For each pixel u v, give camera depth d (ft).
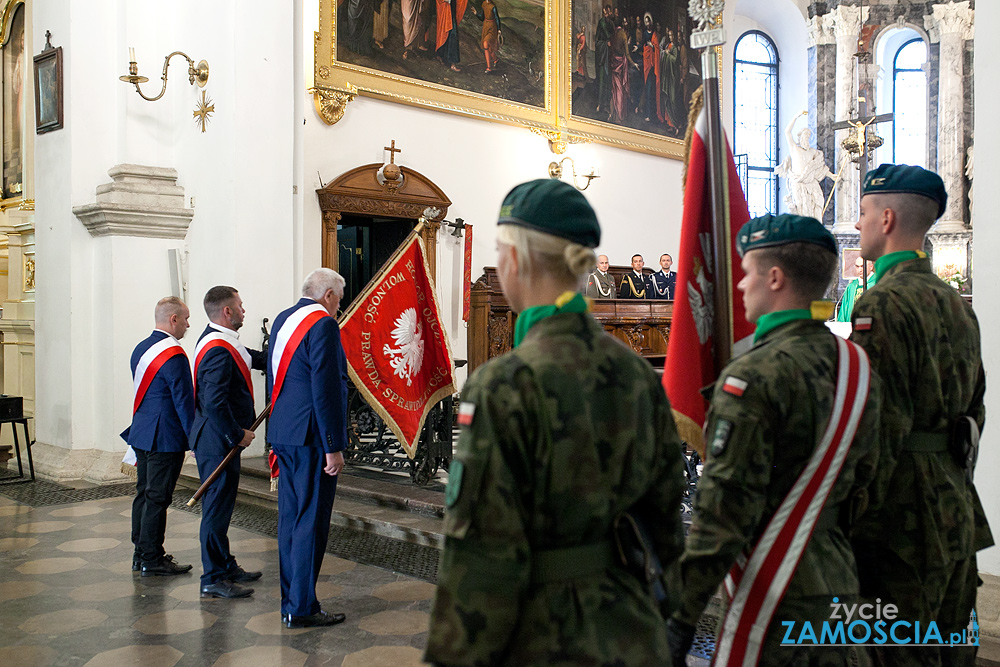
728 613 6.16
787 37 64.69
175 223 26.96
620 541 4.83
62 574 15.93
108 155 26.96
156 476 15.79
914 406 7.16
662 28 51.34
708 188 7.92
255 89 26.91
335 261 35.24
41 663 11.64
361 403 24.12
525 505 4.60
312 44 34.60
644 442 4.95
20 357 30.78
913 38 63.67
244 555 17.13
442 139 39.78
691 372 7.66
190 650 12.07
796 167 61.57
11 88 32.99
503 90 42.24
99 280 26.30
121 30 26.81
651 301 32.22
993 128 11.75
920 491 7.14
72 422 26.18
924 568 7.10
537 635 4.54
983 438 11.84
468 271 34.96
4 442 29.71
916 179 7.41
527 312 5.02
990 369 11.79
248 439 14.62
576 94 45.85
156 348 15.60
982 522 7.56
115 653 11.97
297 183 28.73
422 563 16.48
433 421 21.26
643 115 50.19
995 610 11.41
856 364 6.18
